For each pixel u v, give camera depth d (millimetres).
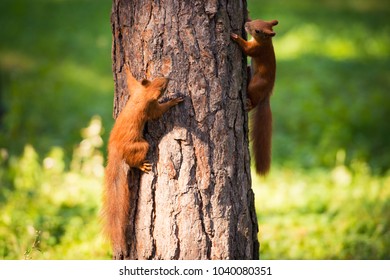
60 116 18953
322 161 15875
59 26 29844
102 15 32094
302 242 11297
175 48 7469
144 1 7527
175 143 7527
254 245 8125
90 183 13391
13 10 31859
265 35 8023
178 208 7555
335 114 18719
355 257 10680
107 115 19047
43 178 13414
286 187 14039
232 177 7668
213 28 7488
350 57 27547
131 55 7711
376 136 18062
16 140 16156
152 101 7363
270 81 8383
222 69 7555
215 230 7586
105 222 7902
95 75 23797
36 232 9766
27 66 23891
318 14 35375
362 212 12492
